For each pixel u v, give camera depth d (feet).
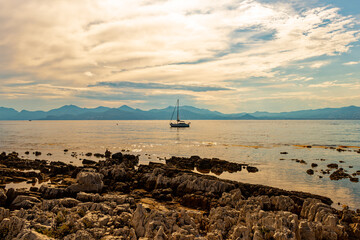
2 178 192.75
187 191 164.66
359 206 150.10
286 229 88.22
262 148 409.69
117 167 214.90
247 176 227.40
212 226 102.73
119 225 99.55
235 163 266.16
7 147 416.26
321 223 104.63
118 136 646.33
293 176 226.38
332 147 416.87
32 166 250.57
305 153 359.25
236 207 129.18
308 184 200.44
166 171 206.08
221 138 581.94
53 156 327.06
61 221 97.96
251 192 166.81
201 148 410.31
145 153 360.69
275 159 312.50
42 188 152.87
